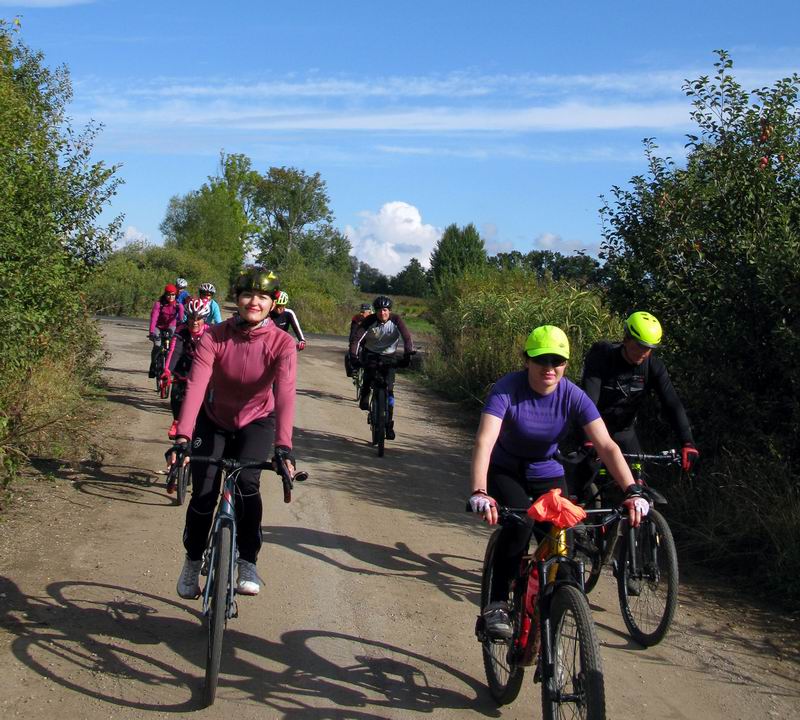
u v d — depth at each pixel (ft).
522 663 12.31
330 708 12.73
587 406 13.16
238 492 14.14
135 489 24.53
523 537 12.85
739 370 22.91
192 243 207.21
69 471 25.59
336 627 15.83
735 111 25.13
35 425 26.63
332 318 140.15
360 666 14.25
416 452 34.12
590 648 10.38
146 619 15.55
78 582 17.04
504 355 49.47
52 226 28.58
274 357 14.07
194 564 14.66
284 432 13.37
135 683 13.10
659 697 13.75
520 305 55.21
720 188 25.29
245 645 14.75
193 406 13.43
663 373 17.90
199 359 13.88
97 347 42.70
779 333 21.35
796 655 15.66
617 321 43.37
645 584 16.08
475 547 21.57
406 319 149.18
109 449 29.22
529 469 13.69
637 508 12.09
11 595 16.05
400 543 21.49
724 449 22.81
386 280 320.70
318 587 17.88
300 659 14.35
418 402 50.06
